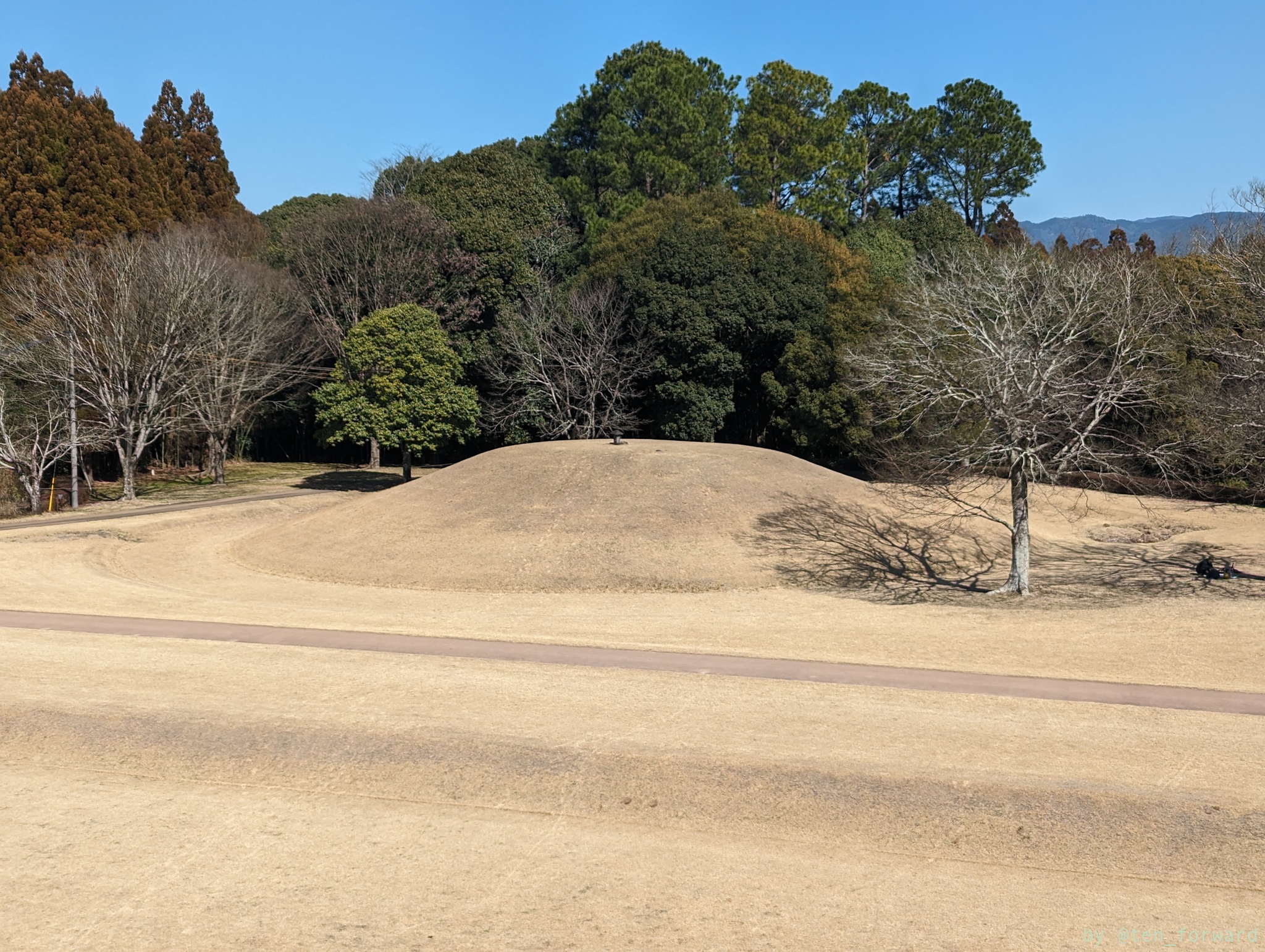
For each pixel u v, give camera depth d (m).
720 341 57.53
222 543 39.28
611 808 13.50
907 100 98.06
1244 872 11.94
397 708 16.31
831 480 41.31
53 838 12.87
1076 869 12.13
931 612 26.53
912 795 13.30
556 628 23.77
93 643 20.59
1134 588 29.80
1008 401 28.81
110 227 64.19
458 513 36.59
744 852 12.52
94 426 51.12
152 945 10.52
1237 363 35.16
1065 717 16.12
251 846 12.66
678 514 35.31
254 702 16.56
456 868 12.12
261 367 60.69
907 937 10.69
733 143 85.94
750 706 16.62
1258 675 18.97
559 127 86.81
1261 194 39.00
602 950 10.41
